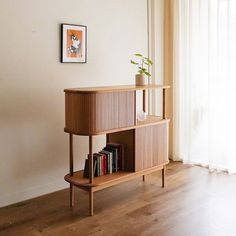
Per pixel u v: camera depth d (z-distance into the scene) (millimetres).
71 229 2680
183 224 2740
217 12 3994
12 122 3148
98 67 3807
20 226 2740
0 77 3025
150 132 3379
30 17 3172
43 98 3352
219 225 2717
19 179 3248
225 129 4105
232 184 3684
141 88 3223
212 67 4113
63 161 3586
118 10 3945
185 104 4398
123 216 2902
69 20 3479
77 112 2896
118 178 3094
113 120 3012
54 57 3391
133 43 4168
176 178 3883
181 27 4332
